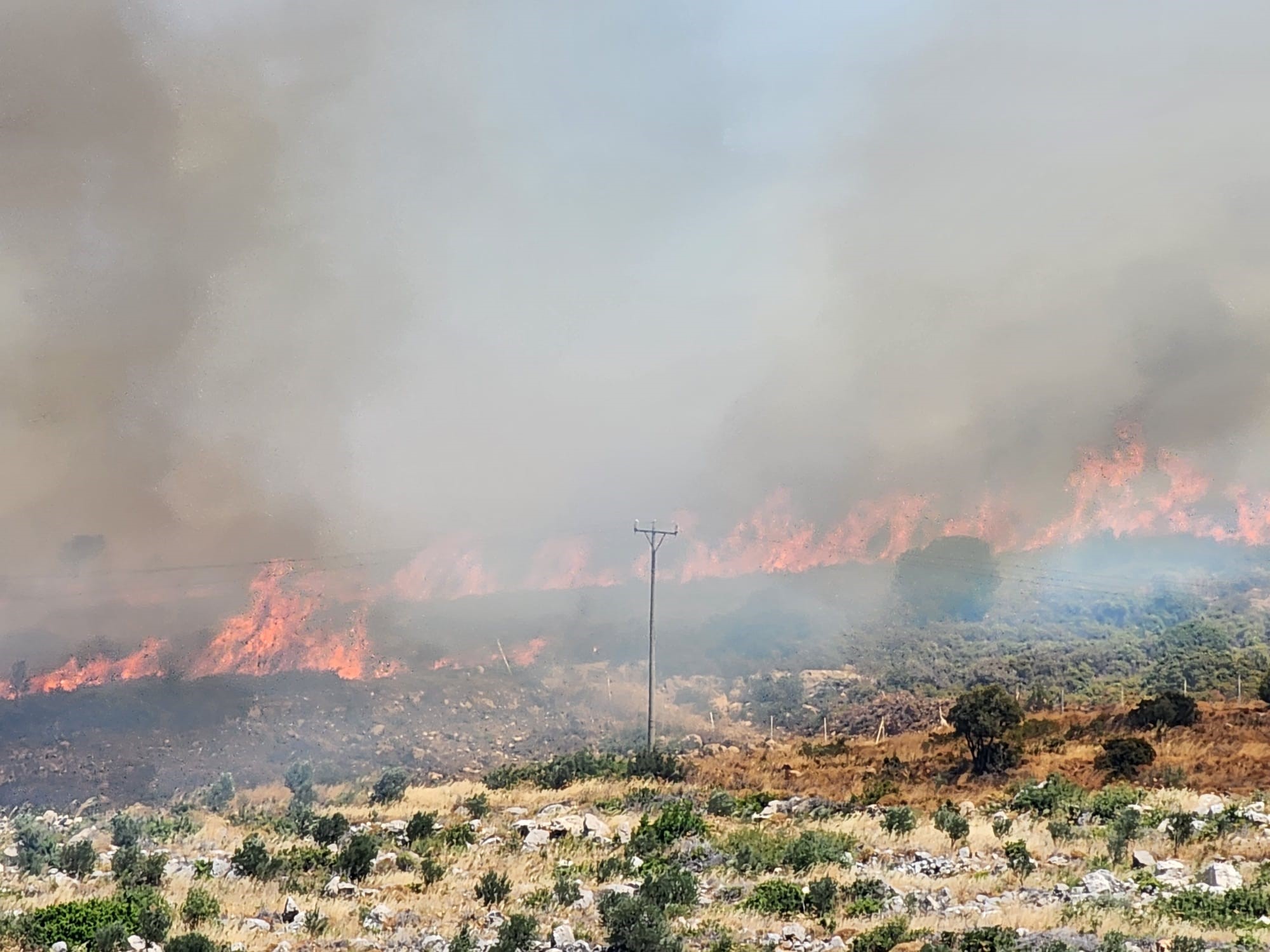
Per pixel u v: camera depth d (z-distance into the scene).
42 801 49.00
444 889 30.42
